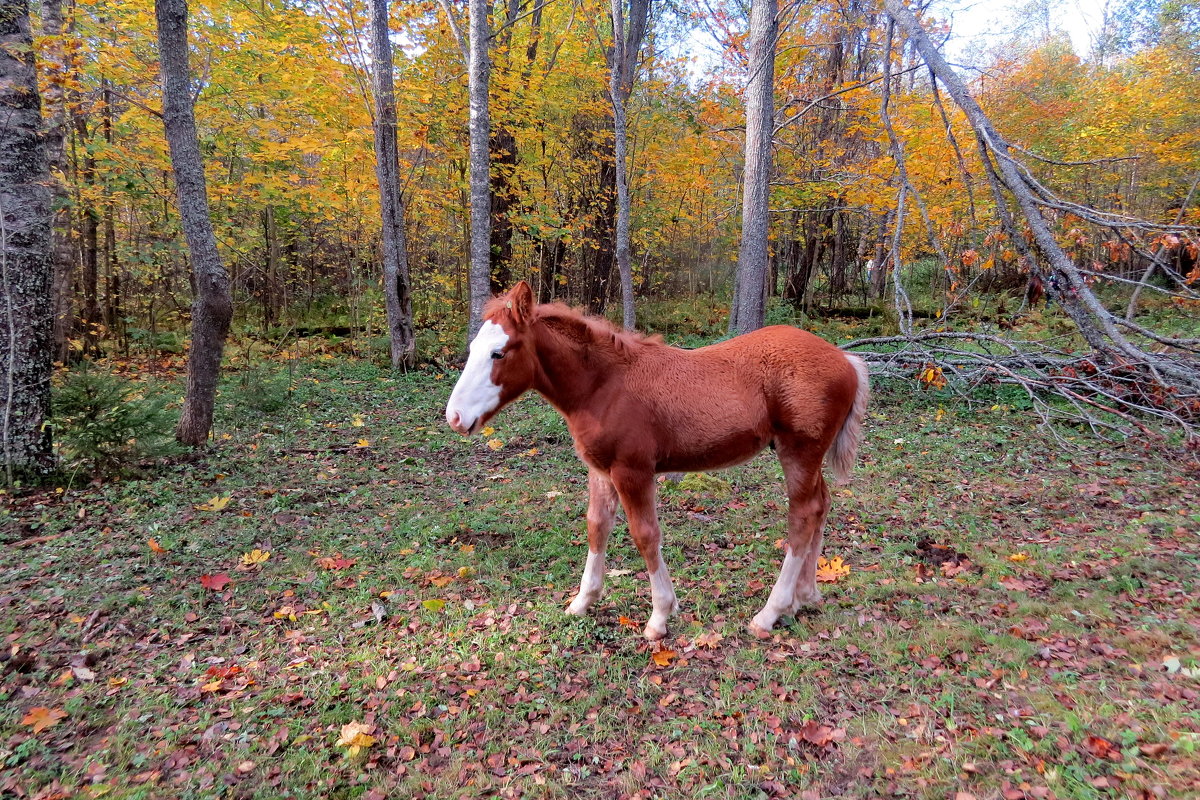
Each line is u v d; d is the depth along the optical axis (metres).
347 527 5.22
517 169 13.55
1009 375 8.26
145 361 11.85
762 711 3.02
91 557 4.60
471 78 10.41
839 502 5.62
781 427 3.72
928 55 5.08
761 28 7.32
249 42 10.81
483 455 7.26
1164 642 3.25
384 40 10.98
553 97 13.62
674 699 3.16
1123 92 15.24
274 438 7.74
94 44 10.17
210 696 3.21
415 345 11.84
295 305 16.03
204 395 7.17
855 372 3.92
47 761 2.74
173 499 5.70
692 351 3.79
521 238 15.56
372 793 2.60
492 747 2.85
